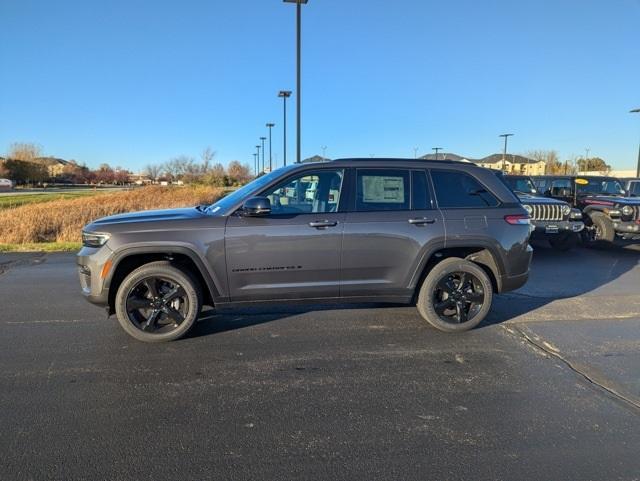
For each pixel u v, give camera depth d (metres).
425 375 4.10
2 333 5.06
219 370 4.18
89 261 4.64
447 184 5.16
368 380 4.00
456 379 4.02
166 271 4.68
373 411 3.48
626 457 2.92
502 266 5.19
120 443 3.04
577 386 3.89
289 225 4.76
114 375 4.05
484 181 5.25
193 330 5.18
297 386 3.88
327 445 3.04
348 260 4.88
